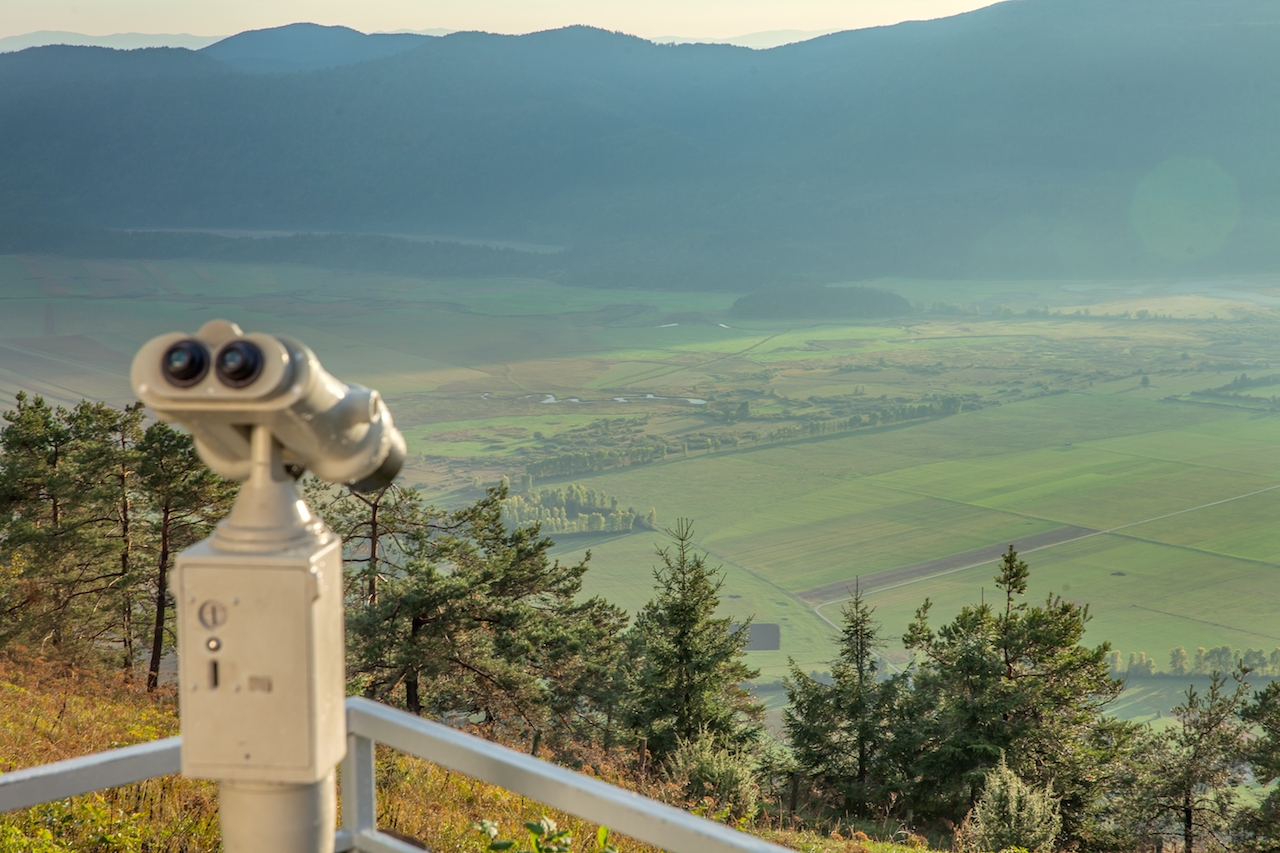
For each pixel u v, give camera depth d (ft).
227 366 4.43
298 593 4.97
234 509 5.14
